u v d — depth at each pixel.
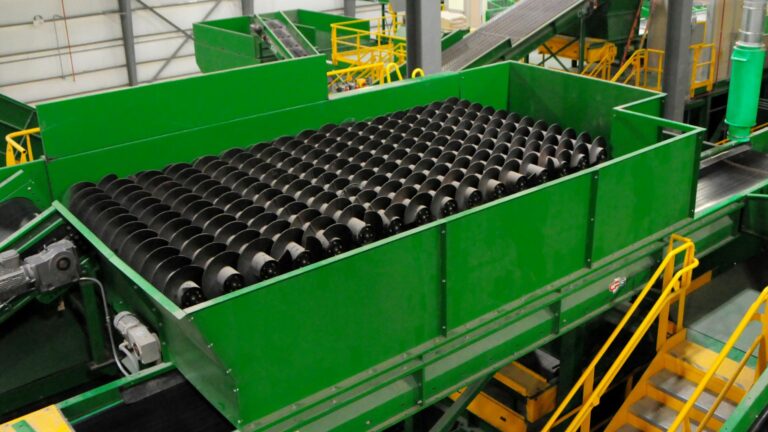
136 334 4.30
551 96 7.65
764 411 4.95
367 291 4.28
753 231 6.72
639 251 5.91
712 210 6.37
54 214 5.05
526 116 7.58
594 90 7.20
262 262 4.52
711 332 6.52
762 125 12.82
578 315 5.60
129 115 6.01
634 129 6.43
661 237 5.99
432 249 4.50
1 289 4.51
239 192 5.82
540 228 5.06
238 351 3.84
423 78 7.62
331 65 12.38
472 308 4.86
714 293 7.07
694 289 6.97
